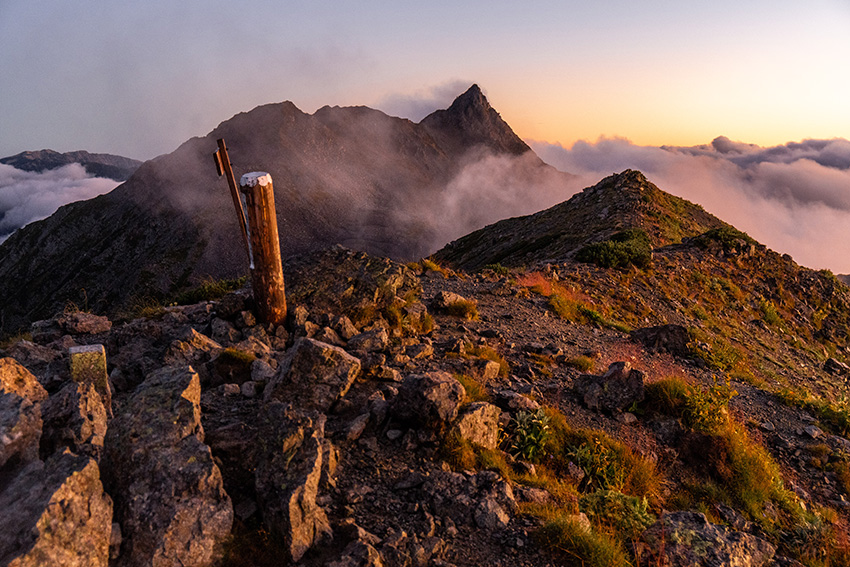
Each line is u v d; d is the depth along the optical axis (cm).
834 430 1300
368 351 1077
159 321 1270
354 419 782
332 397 813
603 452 885
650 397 1101
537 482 761
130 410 557
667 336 1684
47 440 541
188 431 548
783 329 3003
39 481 434
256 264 1085
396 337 1195
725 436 1018
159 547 464
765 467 992
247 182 1023
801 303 3403
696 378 1484
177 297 1739
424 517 618
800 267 3778
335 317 1161
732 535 712
